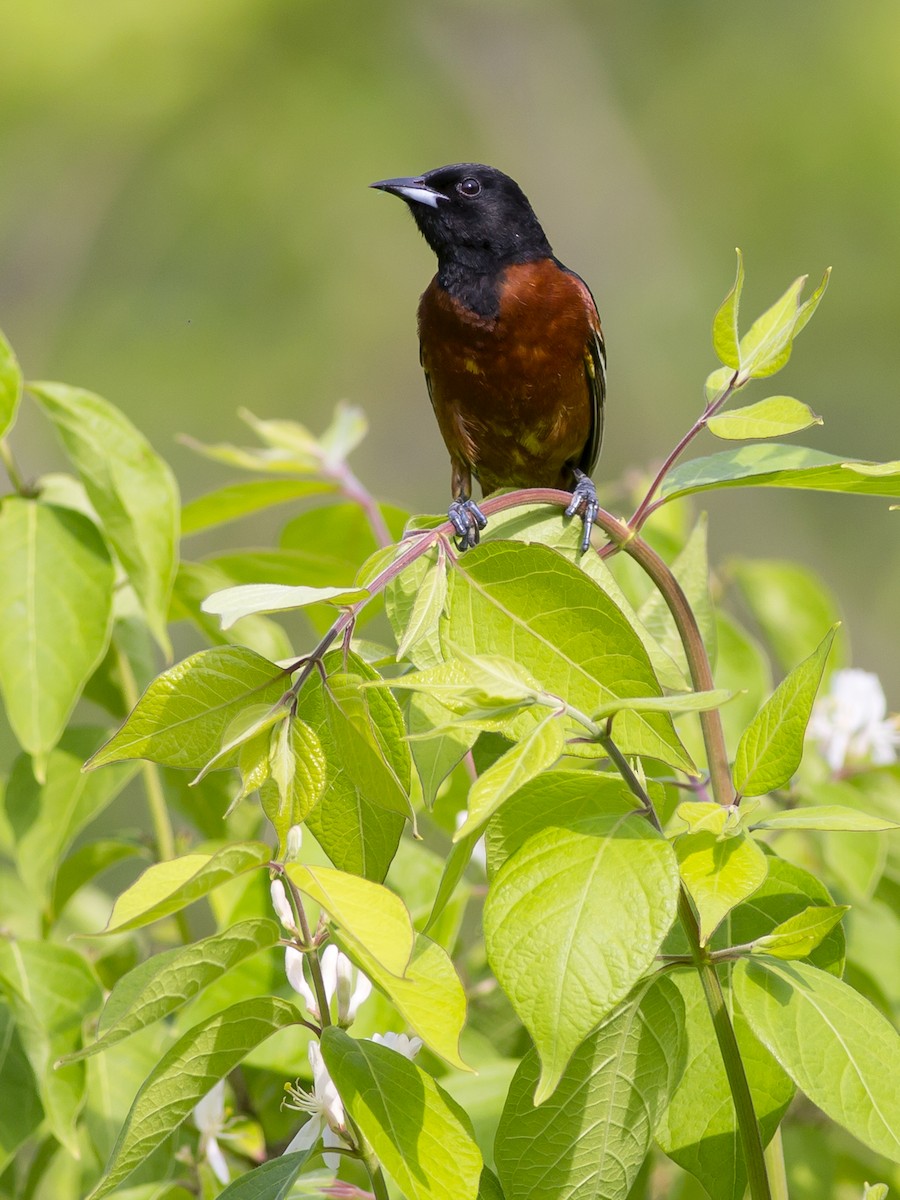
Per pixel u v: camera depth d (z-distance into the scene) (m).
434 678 3.27
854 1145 6.44
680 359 23.45
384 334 23.42
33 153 23.20
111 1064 5.44
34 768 6.06
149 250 23.39
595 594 3.71
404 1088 3.44
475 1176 3.37
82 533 5.68
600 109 24.86
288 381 23.14
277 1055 4.95
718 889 3.27
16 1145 5.21
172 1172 5.44
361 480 23.05
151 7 23.30
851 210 23.42
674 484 4.67
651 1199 6.32
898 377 22.48
